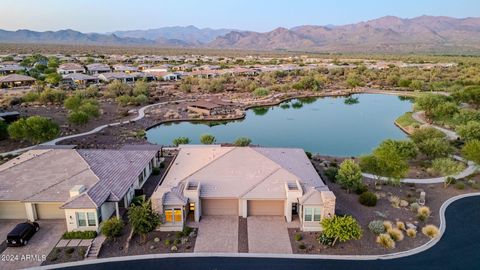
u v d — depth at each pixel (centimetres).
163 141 6194
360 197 3462
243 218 3167
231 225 3053
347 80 13288
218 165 3456
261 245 2761
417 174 4306
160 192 2995
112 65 17312
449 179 3931
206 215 3219
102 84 12006
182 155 3928
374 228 2936
